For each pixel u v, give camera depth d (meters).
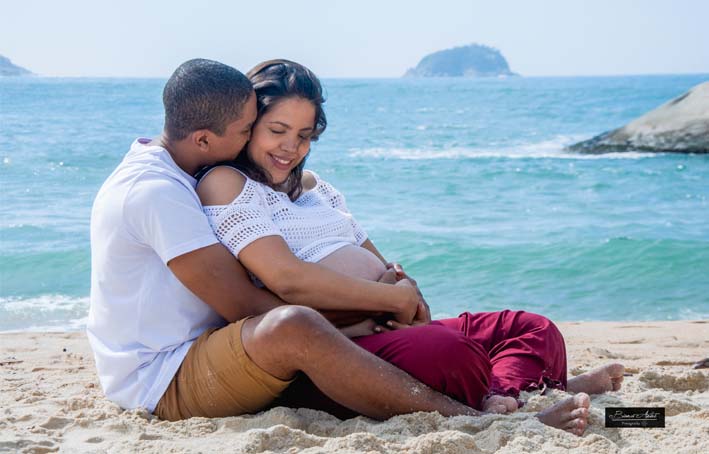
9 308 8.17
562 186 18.75
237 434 3.11
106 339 3.45
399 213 14.91
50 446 3.06
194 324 3.38
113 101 56.34
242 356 3.16
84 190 16.08
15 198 14.91
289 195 3.76
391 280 3.71
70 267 9.80
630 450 2.95
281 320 3.09
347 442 2.93
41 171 18.73
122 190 3.28
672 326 7.11
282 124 3.46
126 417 3.33
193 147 3.44
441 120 49.53
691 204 16.11
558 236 12.40
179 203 3.23
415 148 30.22
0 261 9.93
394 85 171.12
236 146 3.45
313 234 3.63
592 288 9.61
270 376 3.18
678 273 10.16
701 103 25.88
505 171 21.53
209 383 3.26
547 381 3.73
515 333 3.88
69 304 8.38
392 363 3.30
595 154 26.67
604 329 6.94
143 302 3.32
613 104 72.25
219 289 3.25
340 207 4.12
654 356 5.60
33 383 4.50
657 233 12.73
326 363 3.11
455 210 15.34
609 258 10.78
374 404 3.21
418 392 3.23
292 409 3.41
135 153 3.42
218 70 3.37
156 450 2.94
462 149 29.77
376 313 3.52
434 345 3.28
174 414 3.37
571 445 3.00
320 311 3.41
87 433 3.22
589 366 5.12
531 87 144.88
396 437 3.02
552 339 3.82
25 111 43.59
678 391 4.16
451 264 10.61
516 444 2.94
